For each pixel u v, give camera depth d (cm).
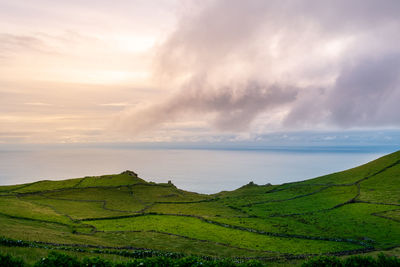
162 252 5494
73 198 14062
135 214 10825
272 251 6397
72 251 4597
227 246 6806
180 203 13850
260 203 12962
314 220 9344
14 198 13112
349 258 2903
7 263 2325
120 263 2606
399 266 2783
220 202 14025
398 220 8581
